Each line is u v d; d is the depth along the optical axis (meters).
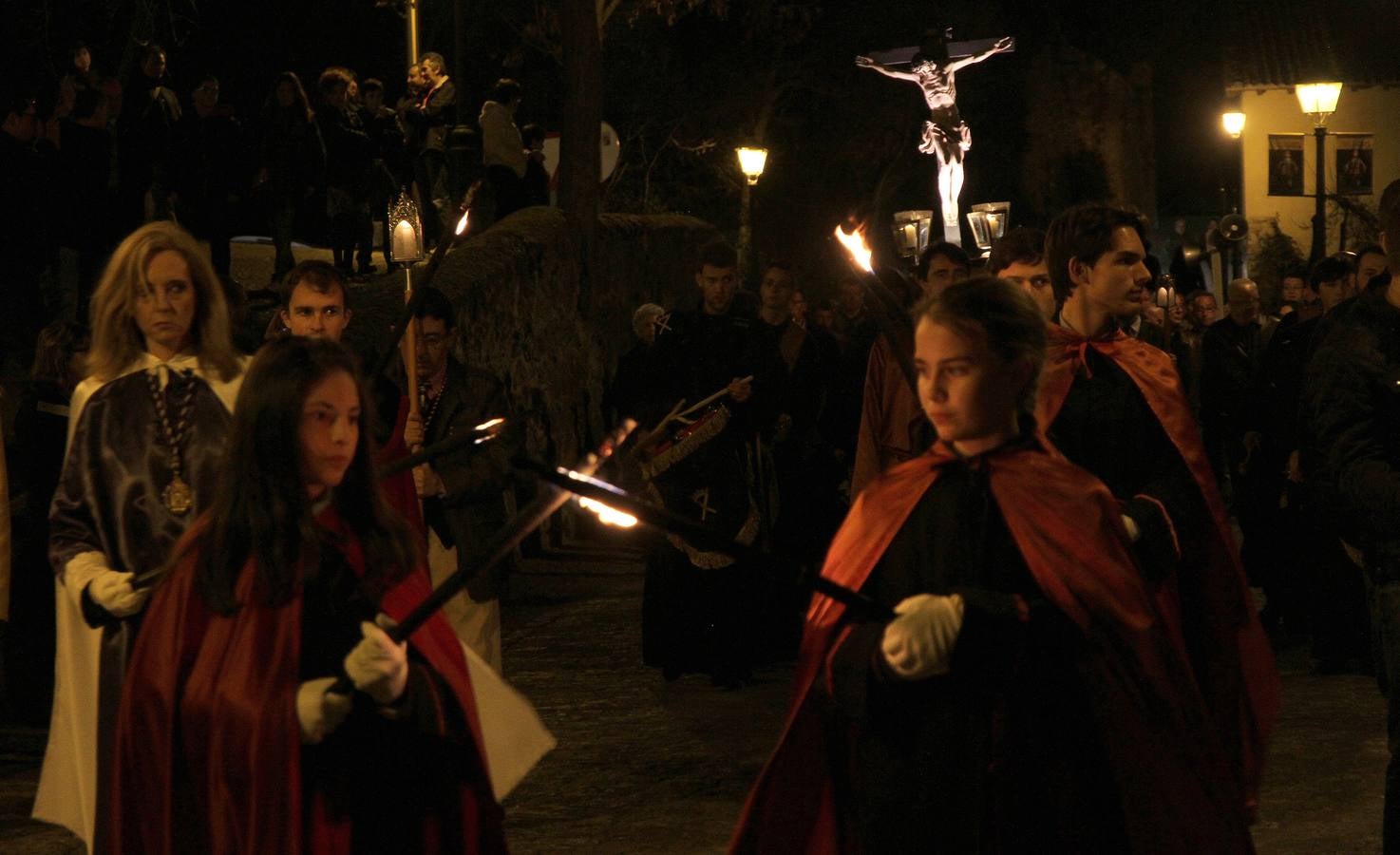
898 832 3.38
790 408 8.95
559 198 18.05
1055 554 3.38
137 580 4.06
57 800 4.41
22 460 8.42
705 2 29.38
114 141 14.48
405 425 5.74
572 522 15.47
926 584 3.45
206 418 4.46
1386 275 5.91
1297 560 10.13
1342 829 6.07
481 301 13.69
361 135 16.36
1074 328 4.70
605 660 9.56
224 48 27.23
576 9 17.83
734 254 8.88
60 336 8.37
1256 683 4.64
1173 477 4.54
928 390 3.42
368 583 3.52
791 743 3.56
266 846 3.33
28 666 8.55
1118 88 41.03
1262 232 42.47
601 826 6.26
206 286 4.54
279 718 3.34
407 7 19.11
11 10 16.69
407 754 3.56
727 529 8.62
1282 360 9.99
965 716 3.36
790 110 38.00
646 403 8.74
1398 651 4.80
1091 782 3.43
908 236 12.43
